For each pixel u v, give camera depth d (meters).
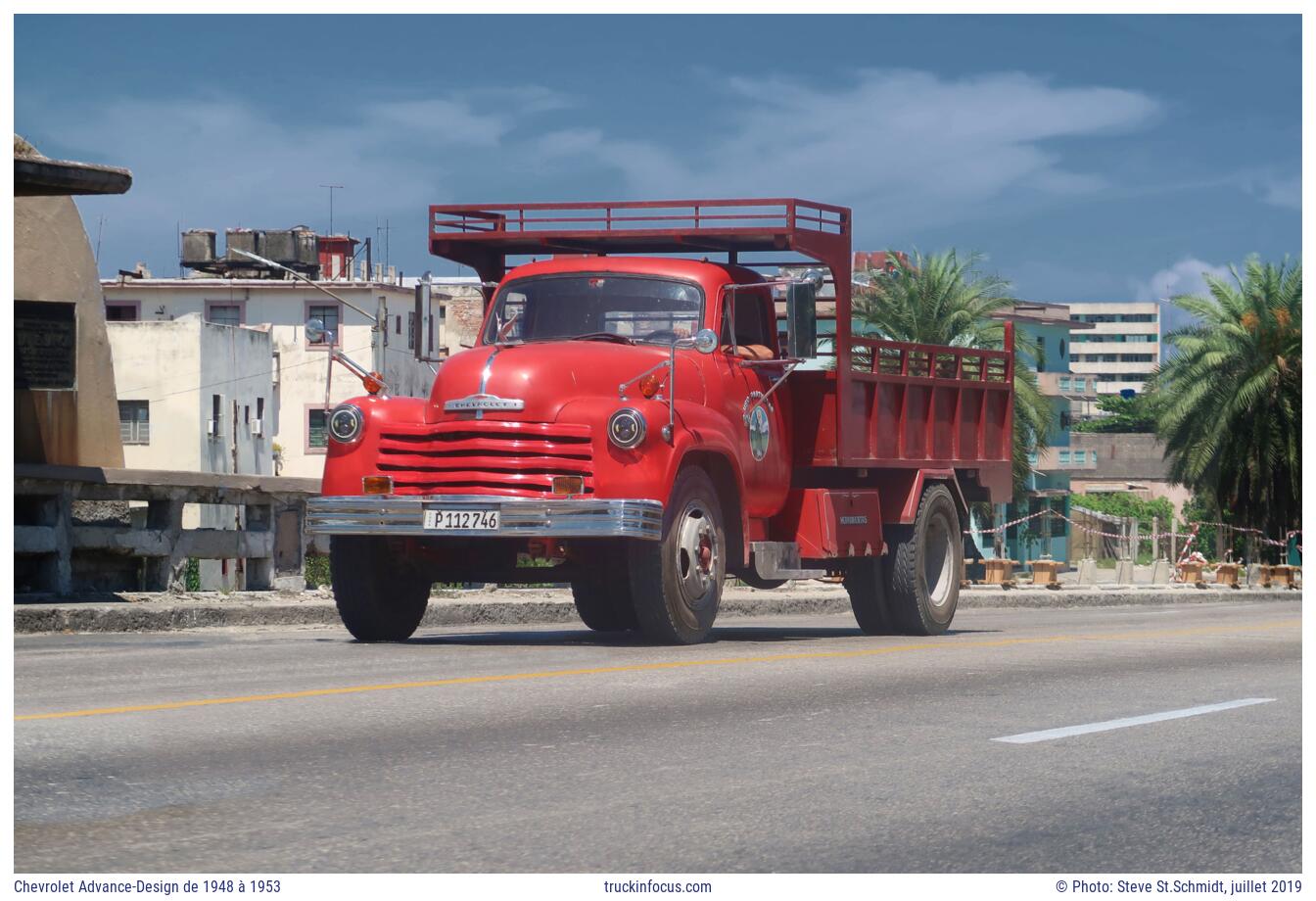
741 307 14.80
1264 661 12.76
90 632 15.16
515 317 14.43
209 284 73.06
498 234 15.20
